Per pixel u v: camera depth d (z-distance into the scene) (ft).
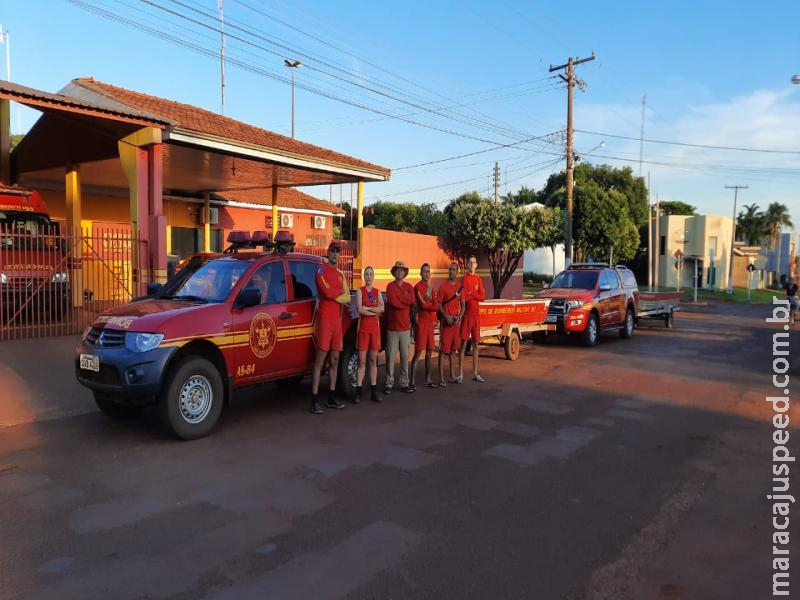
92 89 41.09
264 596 11.57
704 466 19.74
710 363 41.78
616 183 192.75
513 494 16.99
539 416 25.76
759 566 13.12
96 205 61.41
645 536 14.51
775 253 256.93
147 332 20.47
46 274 35.09
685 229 189.88
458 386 31.91
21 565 12.59
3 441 20.97
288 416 24.93
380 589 11.89
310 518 15.12
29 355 30.58
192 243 71.92
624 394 30.68
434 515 15.46
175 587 11.83
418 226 125.80
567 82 89.15
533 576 12.53
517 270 83.87
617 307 54.03
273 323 24.31
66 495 16.35
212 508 15.62
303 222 84.74
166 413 20.76
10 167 53.21
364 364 27.30
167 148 44.60
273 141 48.34
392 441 21.67
